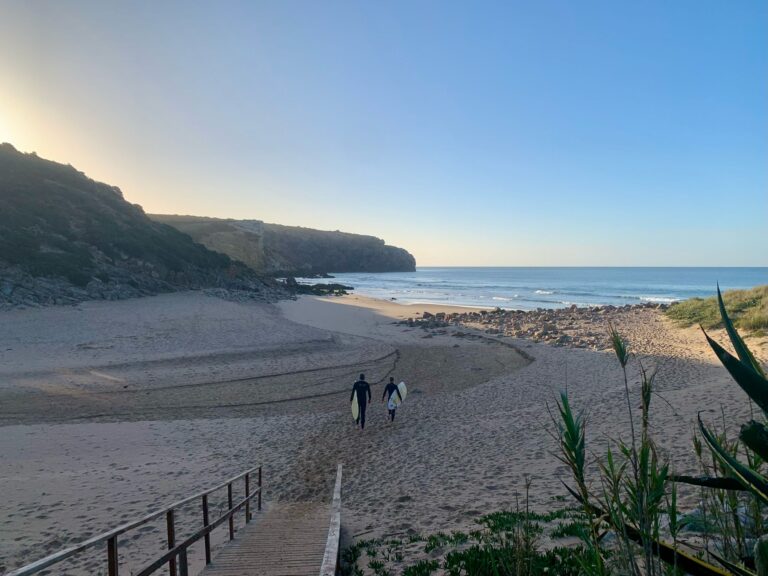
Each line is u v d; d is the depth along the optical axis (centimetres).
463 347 2758
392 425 1394
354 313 4412
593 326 3134
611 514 165
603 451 920
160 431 1401
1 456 1192
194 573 645
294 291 6612
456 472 972
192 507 912
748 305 2552
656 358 1964
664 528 340
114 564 409
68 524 834
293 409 1630
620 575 174
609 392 1501
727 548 206
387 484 958
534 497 760
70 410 1602
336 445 1252
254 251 10212
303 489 990
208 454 1219
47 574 670
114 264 4625
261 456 1196
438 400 1650
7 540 777
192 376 2070
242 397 1775
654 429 1018
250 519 833
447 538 583
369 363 2356
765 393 131
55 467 1123
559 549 437
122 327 2989
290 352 2586
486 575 405
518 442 1121
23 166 5734
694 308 2991
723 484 151
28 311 3164
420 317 4178
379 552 588
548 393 1598
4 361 2197
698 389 1375
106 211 5603
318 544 655
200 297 4516
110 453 1223
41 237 4381
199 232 9844
